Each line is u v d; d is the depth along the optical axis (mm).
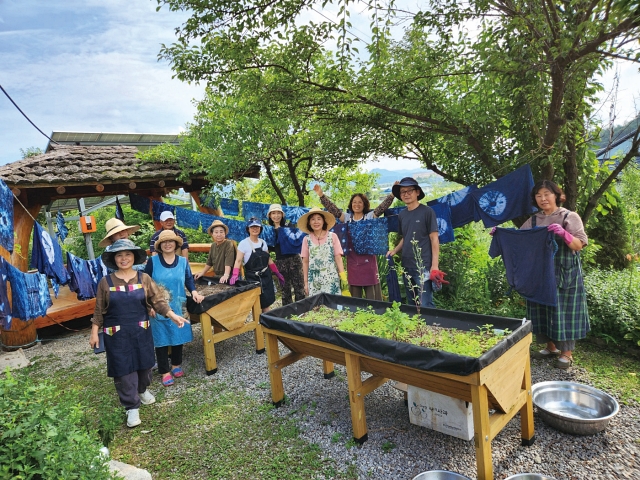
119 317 3570
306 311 4105
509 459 2795
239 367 4824
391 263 5156
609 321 4375
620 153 5160
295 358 3922
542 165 4746
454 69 5184
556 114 4355
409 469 2779
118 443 3416
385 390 3955
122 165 7676
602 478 2541
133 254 3711
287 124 7156
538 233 3801
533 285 3885
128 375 3627
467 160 6215
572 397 3287
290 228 6082
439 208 5156
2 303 4008
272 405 3803
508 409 2609
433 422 2861
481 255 6672
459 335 2869
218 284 5586
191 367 4957
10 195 4273
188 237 10883
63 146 8812
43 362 5648
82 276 5574
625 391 3482
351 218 5531
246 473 2902
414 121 6184
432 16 4648
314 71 5910
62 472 1784
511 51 4180
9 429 1845
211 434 3430
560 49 3834
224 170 7367
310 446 3129
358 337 2895
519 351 2719
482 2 4230
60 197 7297
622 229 6406
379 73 5348
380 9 4633
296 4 4883
